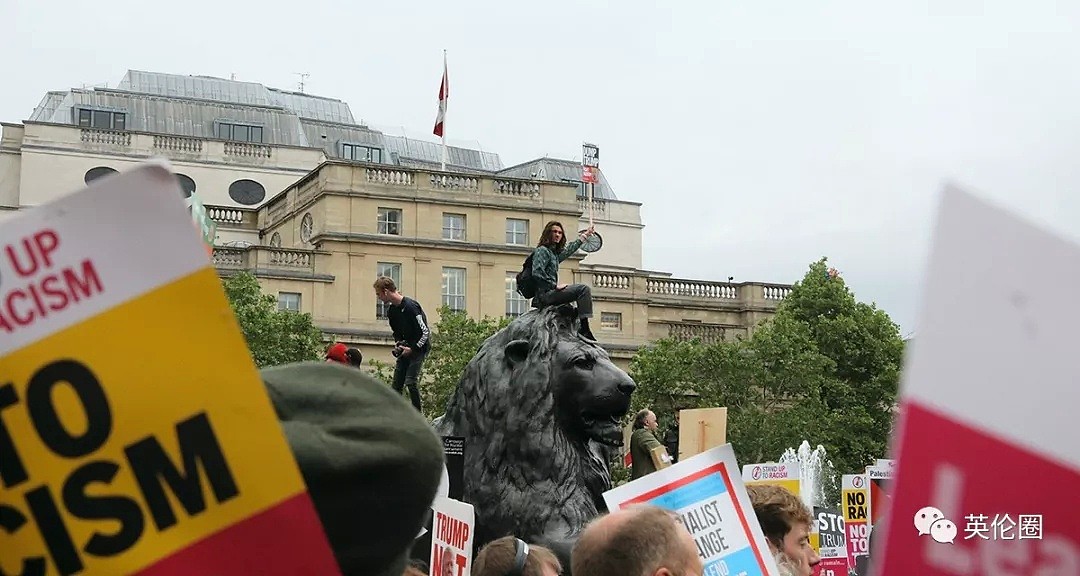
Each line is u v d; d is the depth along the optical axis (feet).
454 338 209.87
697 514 22.35
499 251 243.19
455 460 33.12
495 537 33.45
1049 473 7.80
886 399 209.46
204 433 7.79
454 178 242.78
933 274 7.73
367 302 235.20
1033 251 7.68
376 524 9.34
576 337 34.19
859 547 44.86
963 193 7.69
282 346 193.36
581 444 33.86
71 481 7.77
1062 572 7.85
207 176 287.07
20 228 7.68
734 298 274.16
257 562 7.81
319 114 339.77
